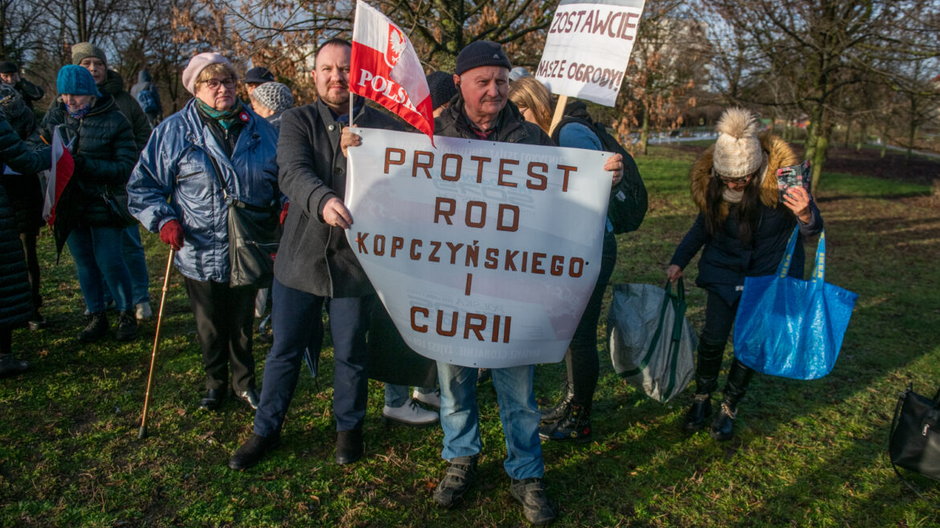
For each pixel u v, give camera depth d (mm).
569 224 2502
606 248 3004
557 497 2846
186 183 3178
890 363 4523
